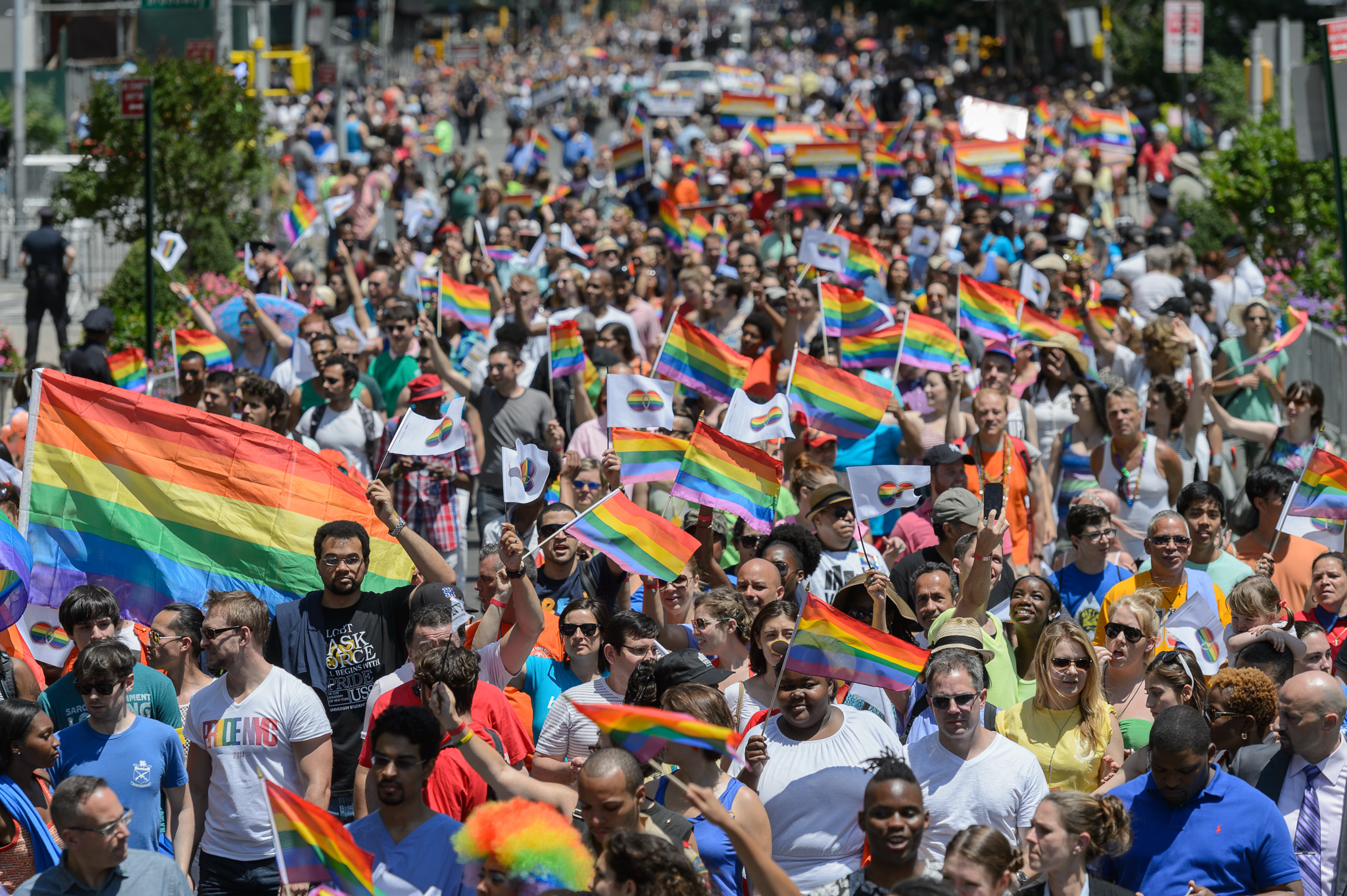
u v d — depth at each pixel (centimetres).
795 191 7869
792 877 2230
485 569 2848
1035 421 4159
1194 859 2131
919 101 17638
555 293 5572
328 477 3062
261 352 5022
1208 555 3194
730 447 3045
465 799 2272
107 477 2933
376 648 2605
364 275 7194
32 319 6856
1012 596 2805
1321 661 2569
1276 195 7869
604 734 2425
